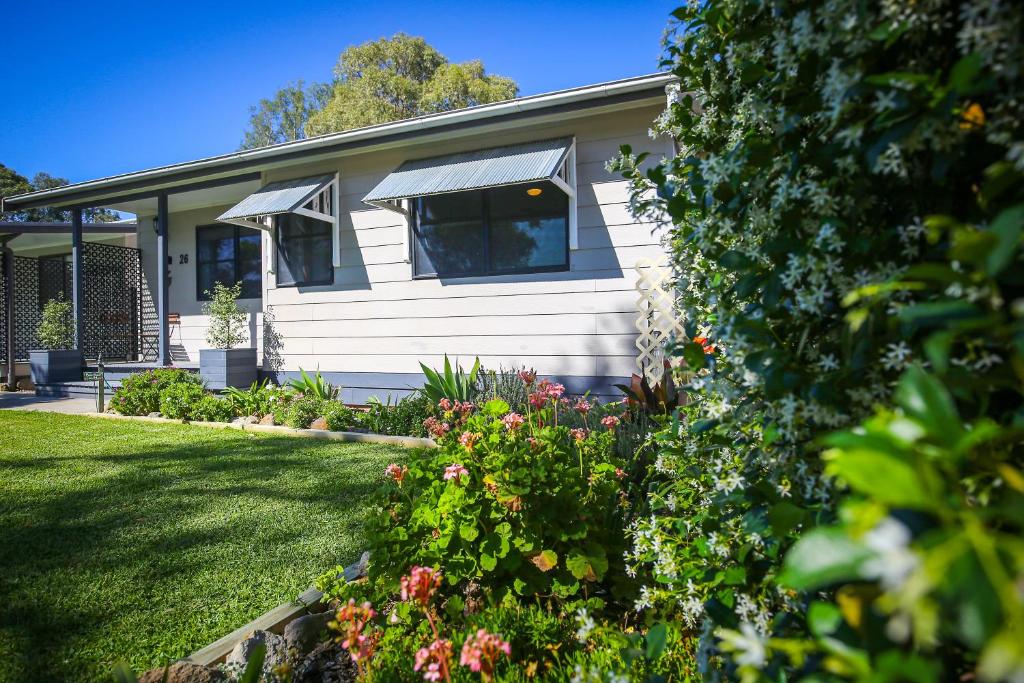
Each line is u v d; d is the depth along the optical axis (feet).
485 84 93.56
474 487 7.70
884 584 1.63
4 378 42.80
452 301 25.02
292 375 28.58
